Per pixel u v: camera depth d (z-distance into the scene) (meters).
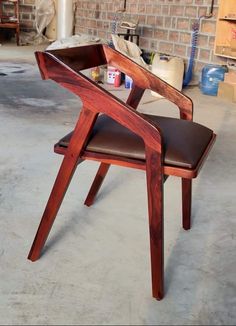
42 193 2.08
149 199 1.30
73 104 3.90
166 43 5.73
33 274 1.46
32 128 3.10
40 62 1.28
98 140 1.37
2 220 1.81
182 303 1.36
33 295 1.36
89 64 1.54
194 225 1.85
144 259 1.58
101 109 1.28
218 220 1.91
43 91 4.37
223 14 4.52
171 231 1.79
